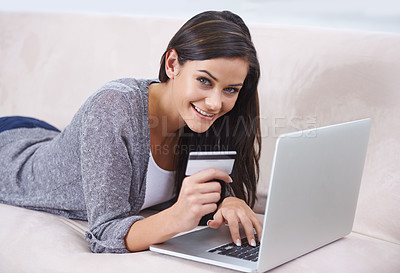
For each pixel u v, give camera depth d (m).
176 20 1.90
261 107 1.67
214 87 1.17
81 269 1.08
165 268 1.07
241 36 1.17
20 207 1.49
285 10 2.27
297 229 1.12
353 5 2.17
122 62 1.91
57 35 2.04
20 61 2.05
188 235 1.25
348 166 1.25
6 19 2.13
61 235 1.25
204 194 1.07
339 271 1.14
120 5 2.53
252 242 1.19
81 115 1.35
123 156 1.23
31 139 1.72
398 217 1.47
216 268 1.08
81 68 1.96
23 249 1.18
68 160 1.40
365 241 1.37
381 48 1.61
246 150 1.48
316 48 1.67
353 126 1.23
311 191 1.13
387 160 1.52
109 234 1.17
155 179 1.42
